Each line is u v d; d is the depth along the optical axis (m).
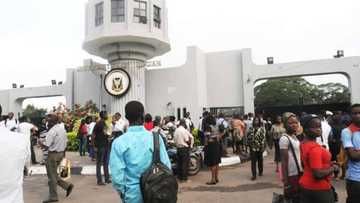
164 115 24.14
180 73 24.05
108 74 21.50
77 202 8.38
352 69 22.42
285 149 5.24
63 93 28.00
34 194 9.52
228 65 24.97
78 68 23.38
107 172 10.90
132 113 3.72
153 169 3.52
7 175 3.26
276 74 23.58
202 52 24.98
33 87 29.55
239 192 9.16
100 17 21.33
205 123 11.12
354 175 4.95
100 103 25.30
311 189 4.38
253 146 11.05
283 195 5.24
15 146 3.36
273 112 24.62
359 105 5.09
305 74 23.22
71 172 13.17
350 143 5.00
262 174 11.78
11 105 30.28
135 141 3.60
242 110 24.44
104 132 10.74
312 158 4.33
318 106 23.83
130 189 3.52
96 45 22.38
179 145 10.99
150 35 21.06
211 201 8.20
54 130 8.47
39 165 14.32
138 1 21.03
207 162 10.63
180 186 10.20
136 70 21.92
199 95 23.75
